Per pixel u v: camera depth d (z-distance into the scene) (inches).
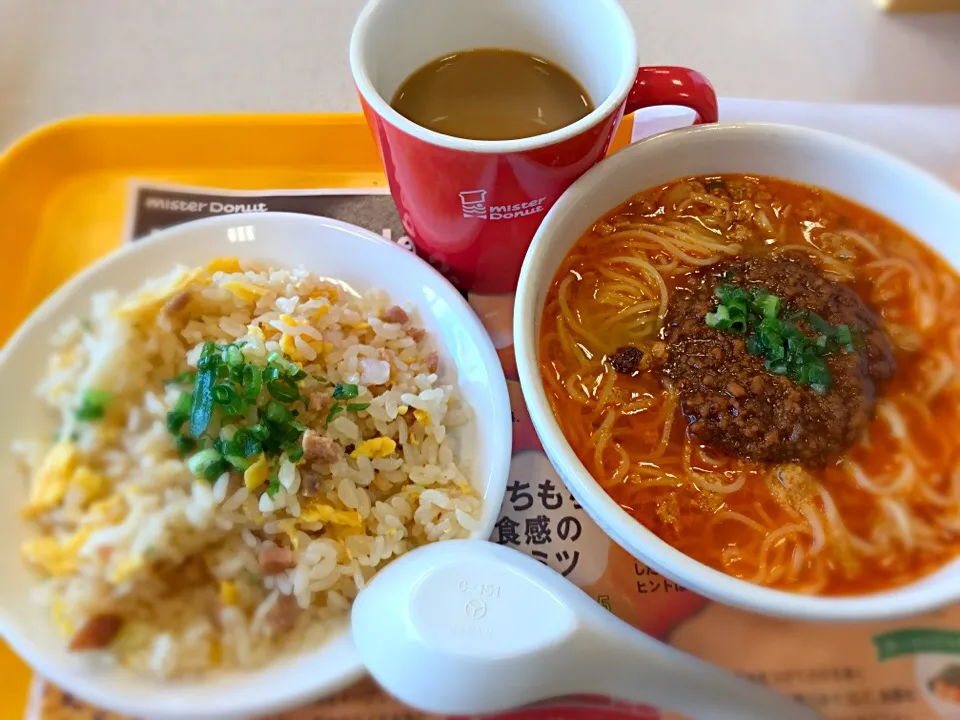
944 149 12.4
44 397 9.9
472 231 9.6
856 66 14.4
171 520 9.0
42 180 12.3
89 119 12.6
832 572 7.9
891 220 9.5
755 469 8.5
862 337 8.9
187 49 14.5
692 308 9.2
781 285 9.2
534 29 9.9
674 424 8.8
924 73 14.3
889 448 8.5
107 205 12.1
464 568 8.1
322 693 8.1
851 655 8.7
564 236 9.0
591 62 9.6
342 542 9.5
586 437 8.7
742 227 9.8
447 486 9.7
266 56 14.4
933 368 8.9
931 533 8.0
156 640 8.6
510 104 9.9
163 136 12.6
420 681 7.6
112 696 8.0
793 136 9.4
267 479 9.6
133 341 10.1
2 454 9.5
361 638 8.1
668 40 14.7
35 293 11.5
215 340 10.6
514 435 10.3
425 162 8.4
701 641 8.8
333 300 11.0
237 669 8.5
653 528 8.3
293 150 12.6
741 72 14.2
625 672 7.8
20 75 14.1
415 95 9.9
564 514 9.7
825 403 8.4
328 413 10.1
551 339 9.1
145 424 9.9
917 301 9.2
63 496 9.3
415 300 10.9
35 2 15.1
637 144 9.3
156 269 11.0
